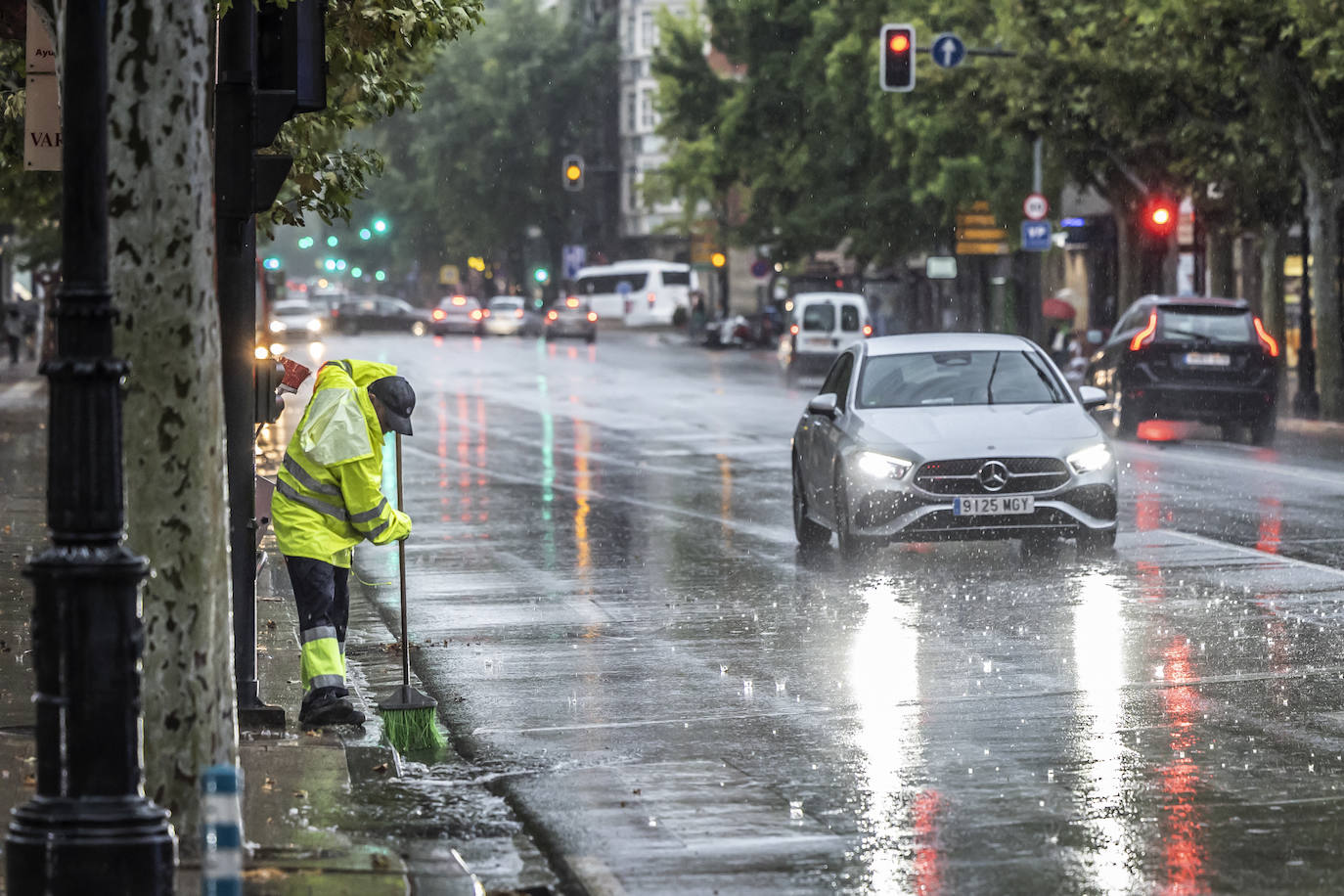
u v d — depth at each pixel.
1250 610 33.44
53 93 29.97
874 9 148.00
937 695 26.55
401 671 29.33
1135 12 87.19
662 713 25.83
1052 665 28.62
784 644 31.08
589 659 30.09
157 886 15.27
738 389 116.50
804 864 18.36
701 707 26.16
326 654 25.06
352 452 25.08
